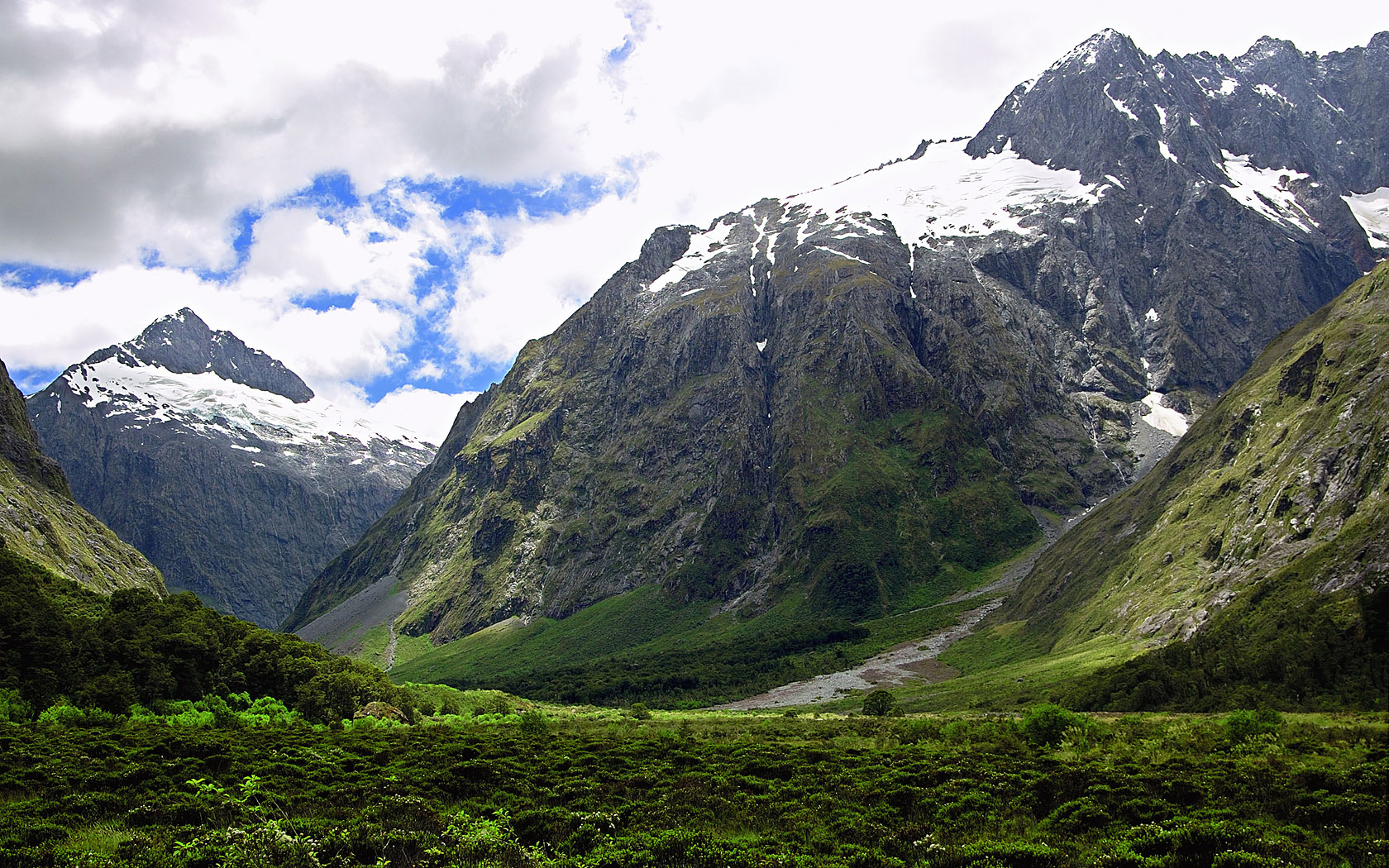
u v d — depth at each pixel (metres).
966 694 169.12
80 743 74.94
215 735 84.88
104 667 117.19
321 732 94.44
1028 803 50.53
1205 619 143.75
